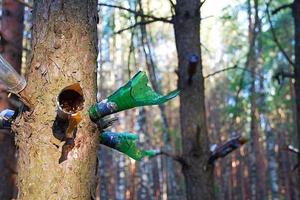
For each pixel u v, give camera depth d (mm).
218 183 11234
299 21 4445
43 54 1429
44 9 1464
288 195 10875
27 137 1393
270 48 9484
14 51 4832
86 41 1464
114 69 11070
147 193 12320
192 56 3639
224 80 13453
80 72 1432
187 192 3725
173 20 3895
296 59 4465
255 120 7094
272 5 8875
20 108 1453
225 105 12492
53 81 1405
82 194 1381
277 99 11961
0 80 1361
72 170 1373
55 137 1377
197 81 3785
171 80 14953
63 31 1440
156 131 13297
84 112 1405
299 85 4422
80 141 1391
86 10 1486
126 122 12172
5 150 4832
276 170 12477
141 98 1371
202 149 3727
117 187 12930
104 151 11867
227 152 3750
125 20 5332
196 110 3748
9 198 4820
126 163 12867
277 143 12016
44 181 1360
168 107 12586
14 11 4930
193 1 3854
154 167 12227
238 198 11758
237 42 11148
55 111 1387
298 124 4406
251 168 11867
